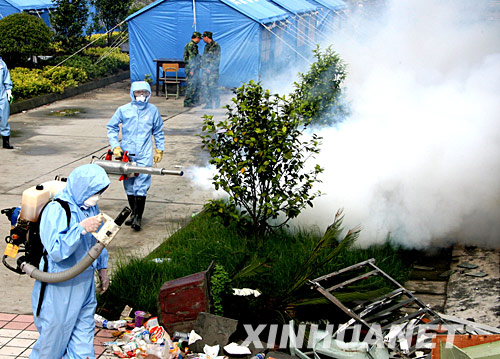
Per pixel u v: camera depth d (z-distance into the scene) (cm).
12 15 1870
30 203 377
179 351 448
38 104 1634
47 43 1898
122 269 571
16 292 568
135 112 723
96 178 377
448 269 647
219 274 501
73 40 2105
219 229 676
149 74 1872
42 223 371
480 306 546
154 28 1823
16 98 1606
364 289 540
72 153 1129
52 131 1328
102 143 1216
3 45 1822
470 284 595
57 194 384
